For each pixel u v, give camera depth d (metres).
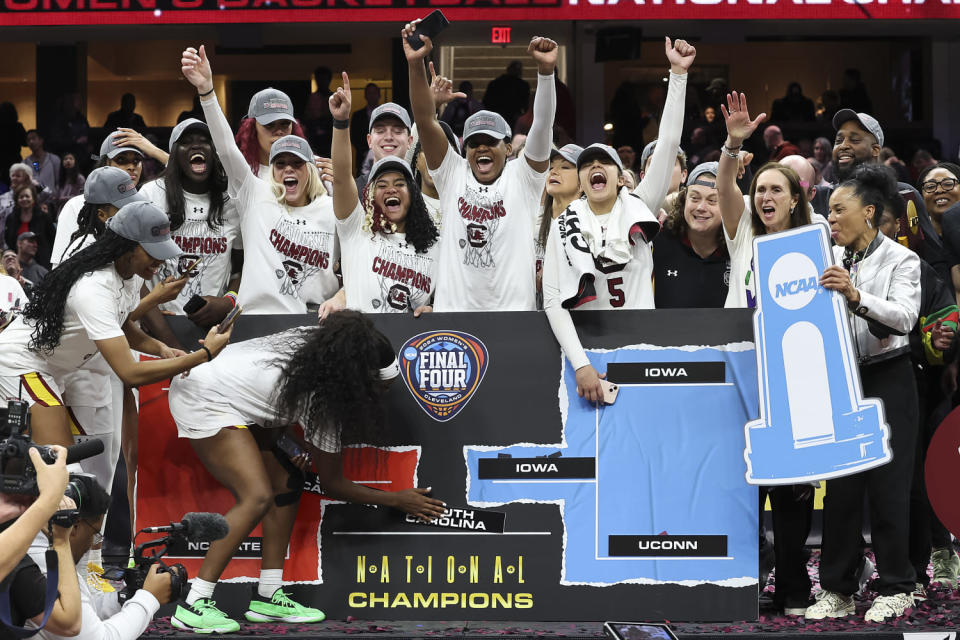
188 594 3.98
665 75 11.29
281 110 4.82
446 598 4.15
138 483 4.24
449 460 4.19
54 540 2.75
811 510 4.56
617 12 9.66
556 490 4.16
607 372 4.20
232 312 3.98
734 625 4.00
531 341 4.22
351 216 4.54
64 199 10.24
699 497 4.14
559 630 3.96
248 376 3.99
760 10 9.63
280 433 4.13
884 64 12.09
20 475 2.66
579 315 4.23
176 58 12.03
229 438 3.95
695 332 4.19
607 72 10.98
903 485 4.11
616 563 4.12
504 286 4.45
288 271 4.54
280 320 4.27
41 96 11.86
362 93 11.72
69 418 4.31
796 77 12.15
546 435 4.19
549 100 4.36
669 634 3.75
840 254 4.33
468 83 10.13
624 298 4.28
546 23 10.31
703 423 4.16
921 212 5.28
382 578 4.16
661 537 4.13
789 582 4.19
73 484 2.82
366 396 3.94
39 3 9.70
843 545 4.12
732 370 4.18
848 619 4.06
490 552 4.15
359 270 4.52
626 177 5.46
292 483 4.13
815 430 4.00
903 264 4.16
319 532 4.19
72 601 2.75
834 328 4.00
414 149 5.01
